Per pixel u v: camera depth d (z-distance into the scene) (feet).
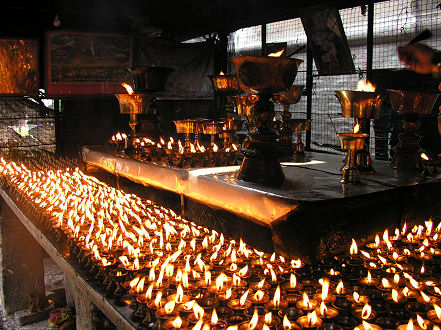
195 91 29.96
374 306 6.97
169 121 29.58
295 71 8.89
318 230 7.50
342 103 9.57
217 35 30.45
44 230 12.58
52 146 26.37
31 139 25.73
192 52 29.43
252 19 26.76
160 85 15.98
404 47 10.36
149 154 13.53
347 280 8.01
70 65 25.93
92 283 8.76
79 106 26.84
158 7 27.50
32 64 25.04
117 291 8.05
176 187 11.23
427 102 10.14
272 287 8.00
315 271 8.53
